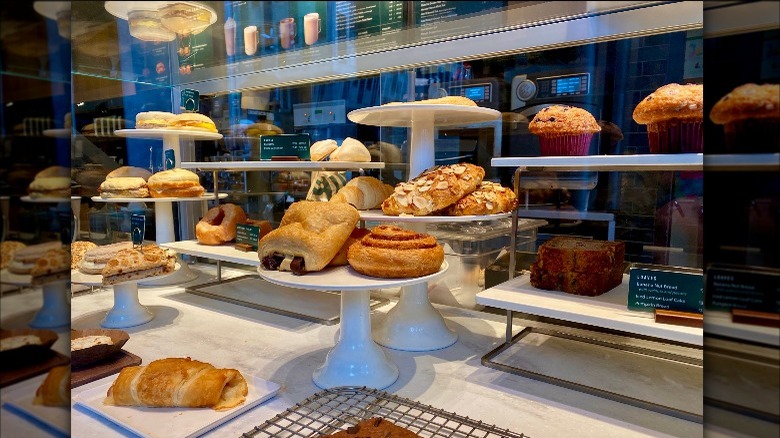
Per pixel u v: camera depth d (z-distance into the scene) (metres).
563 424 0.94
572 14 1.36
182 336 1.46
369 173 1.92
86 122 1.97
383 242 1.06
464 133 1.70
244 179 2.29
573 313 1.07
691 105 1.04
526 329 1.49
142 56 2.17
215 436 0.88
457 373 1.19
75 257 1.63
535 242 1.60
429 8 1.64
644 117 1.12
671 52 1.32
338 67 1.91
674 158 1.00
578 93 1.47
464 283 1.72
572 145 1.27
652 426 0.94
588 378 1.15
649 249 1.42
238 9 2.06
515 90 1.57
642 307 1.07
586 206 1.50
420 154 1.48
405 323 1.40
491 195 1.28
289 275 1.06
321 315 1.66
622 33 1.35
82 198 1.96
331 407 0.98
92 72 1.97
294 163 1.60
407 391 1.08
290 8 1.97
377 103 1.87
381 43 1.78
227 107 2.32
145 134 2.01
